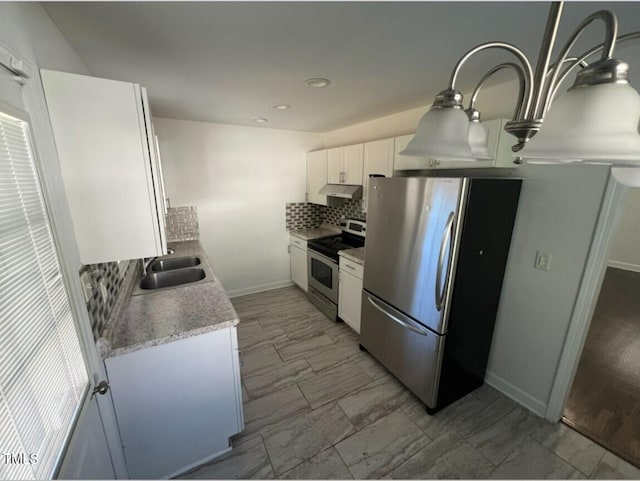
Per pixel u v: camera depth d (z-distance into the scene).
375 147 2.68
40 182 0.87
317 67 1.62
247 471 1.54
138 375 1.32
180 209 3.27
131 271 2.08
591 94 0.49
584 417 1.86
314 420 1.86
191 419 1.49
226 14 1.09
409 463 1.58
